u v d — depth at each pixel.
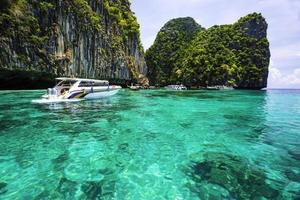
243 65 86.81
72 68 39.25
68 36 38.53
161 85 110.69
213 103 21.72
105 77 50.59
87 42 43.69
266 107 19.34
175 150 6.91
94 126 10.04
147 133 8.98
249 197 4.23
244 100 26.66
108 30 54.03
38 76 33.28
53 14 35.56
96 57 46.69
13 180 4.77
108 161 5.93
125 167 5.56
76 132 8.89
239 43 92.00
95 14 48.84
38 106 15.73
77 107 15.83
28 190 4.37
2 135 8.24
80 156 6.26
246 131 9.60
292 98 32.47
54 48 35.47
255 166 5.71
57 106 16.02
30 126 9.74
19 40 29.84
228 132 9.38
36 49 32.19
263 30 93.69
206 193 4.36
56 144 7.30
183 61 105.19
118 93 33.31
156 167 5.59
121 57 56.91
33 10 32.53
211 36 102.38
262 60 88.69
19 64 29.53
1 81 29.95
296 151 6.93
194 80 86.75
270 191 4.46
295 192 4.43
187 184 4.71
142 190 4.45
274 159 6.23
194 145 7.46
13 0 30.02
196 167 5.61
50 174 5.09
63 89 19.91
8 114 12.49
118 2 66.06
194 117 12.98
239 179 4.96
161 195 4.27
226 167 5.63
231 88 78.00
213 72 82.94
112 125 10.31
